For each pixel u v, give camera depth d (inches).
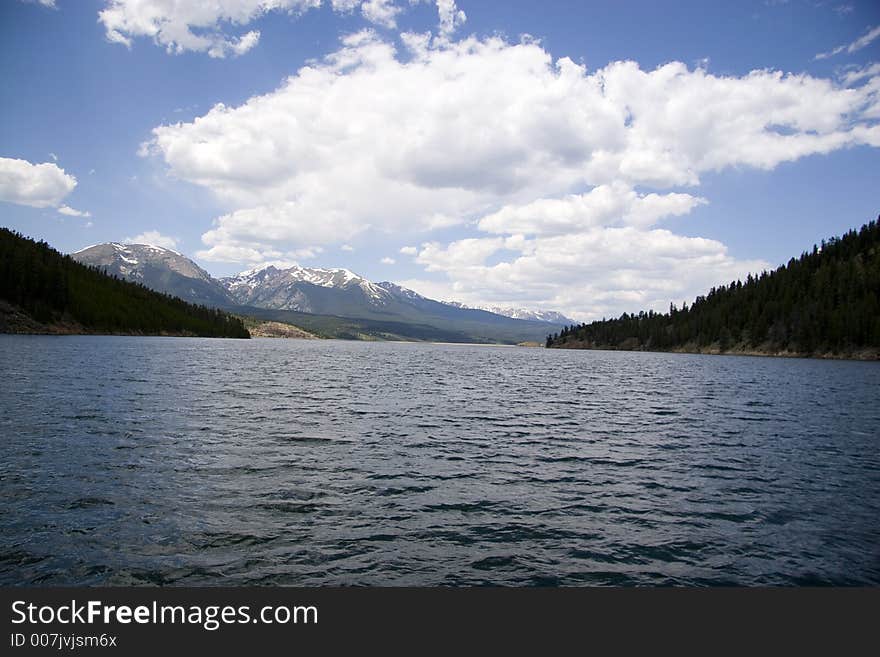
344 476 790.5
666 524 638.5
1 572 472.1
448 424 1295.5
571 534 600.7
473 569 514.3
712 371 4042.8
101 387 1692.9
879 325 6466.5
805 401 1978.3
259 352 5418.3
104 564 493.4
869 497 758.5
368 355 5999.0
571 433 1221.1
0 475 719.1
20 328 6358.3
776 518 666.2
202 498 668.1
